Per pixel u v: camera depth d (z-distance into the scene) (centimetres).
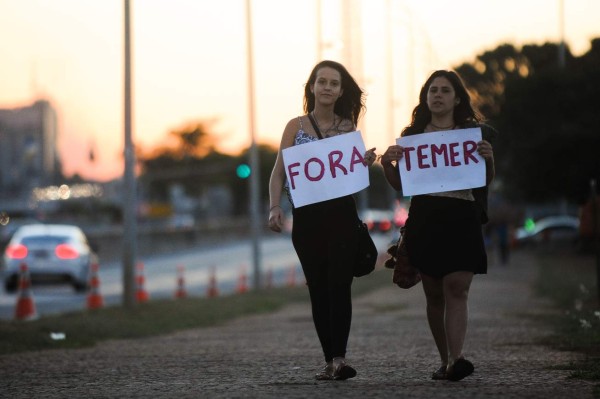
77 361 1436
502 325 1945
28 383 1157
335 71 1069
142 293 3142
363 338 1731
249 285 4309
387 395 907
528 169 6325
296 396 917
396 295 3369
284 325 2188
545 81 6438
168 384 1080
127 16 2517
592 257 5819
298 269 5778
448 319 1011
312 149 1055
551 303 2650
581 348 1421
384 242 8931
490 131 1037
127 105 2534
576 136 6159
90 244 3994
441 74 1045
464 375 1002
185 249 9225
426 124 1051
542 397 892
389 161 1035
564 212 8425
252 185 3756
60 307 3078
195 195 19262
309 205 1052
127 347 1705
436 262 1012
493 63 9038
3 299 3528
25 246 3781
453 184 1023
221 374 1177
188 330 2161
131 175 2547
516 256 6381
